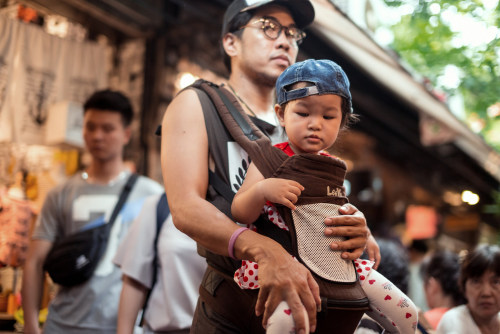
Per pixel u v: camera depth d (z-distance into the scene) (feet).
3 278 14.79
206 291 6.24
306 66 5.88
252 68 7.73
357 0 17.79
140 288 9.26
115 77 19.56
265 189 5.42
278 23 7.74
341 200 5.91
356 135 35.14
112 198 11.51
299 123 5.80
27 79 15.84
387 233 24.73
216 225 5.63
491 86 19.84
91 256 10.45
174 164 6.26
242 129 6.45
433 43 19.26
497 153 29.86
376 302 6.06
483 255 9.80
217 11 18.44
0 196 14.40
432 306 12.59
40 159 17.26
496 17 16.10
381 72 17.99
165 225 9.29
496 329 9.96
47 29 17.61
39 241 11.42
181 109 6.66
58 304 10.60
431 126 24.02
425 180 39.22
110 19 18.44
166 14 18.60
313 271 5.41
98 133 11.57
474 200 35.99
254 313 5.72
